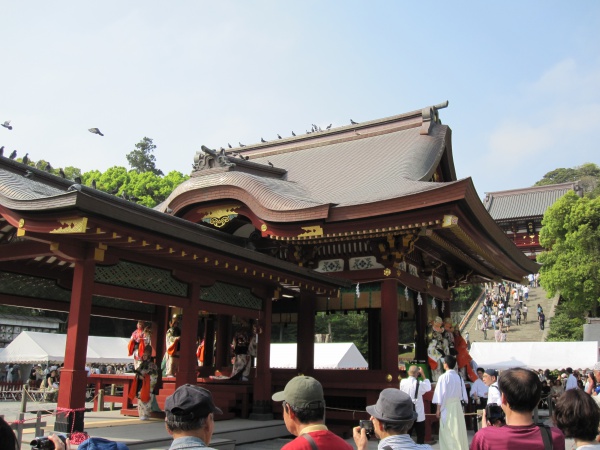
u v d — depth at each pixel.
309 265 20.38
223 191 19.72
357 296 19.17
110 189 61.56
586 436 4.43
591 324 39.59
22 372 38.97
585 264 44.81
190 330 14.43
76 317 11.40
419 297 21.12
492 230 19.14
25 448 10.71
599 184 95.69
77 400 11.02
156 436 11.98
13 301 13.97
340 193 20.45
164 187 63.91
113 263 12.23
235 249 14.05
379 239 18.86
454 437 6.90
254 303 17.14
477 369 21.03
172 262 13.81
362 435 4.99
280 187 20.36
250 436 14.99
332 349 27.30
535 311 55.75
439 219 16.34
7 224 12.41
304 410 4.25
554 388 25.02
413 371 13.91
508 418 4.87
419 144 23.03
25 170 13.72
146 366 15.88
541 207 84.56
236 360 19.75
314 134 28.41
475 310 60.00
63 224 10.47
